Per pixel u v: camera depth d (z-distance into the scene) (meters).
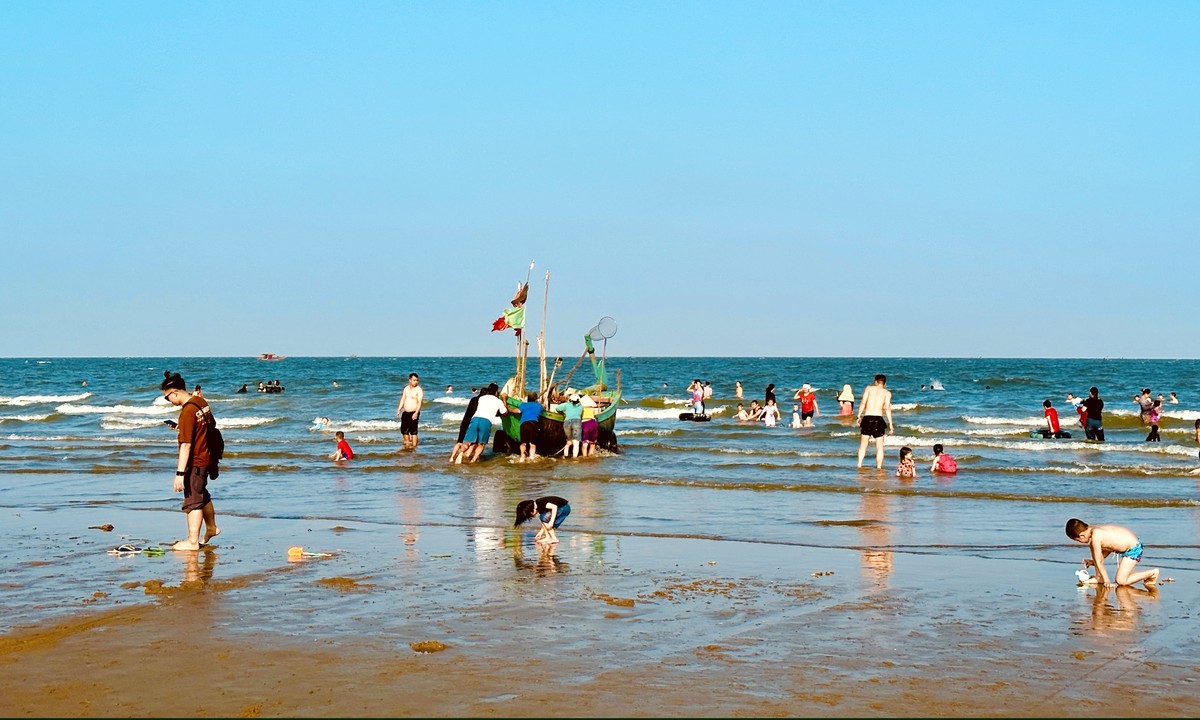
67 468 21.83
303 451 26.16
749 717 6.04
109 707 6.12
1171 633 8.11
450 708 6.13
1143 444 27.33
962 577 10.34
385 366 142.62
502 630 7.97
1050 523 14.32
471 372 111.31
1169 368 122.00
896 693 6.52
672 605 8.92
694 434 30.77
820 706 6.25
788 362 174.12
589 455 23.88
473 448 22.75
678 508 15.76
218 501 16.69
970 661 7.27
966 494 17.38
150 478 19.98
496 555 11.42
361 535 12.88
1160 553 12.02
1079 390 62.62
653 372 104.19
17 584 9.55
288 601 8.92
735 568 10.76
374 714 6.02
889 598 9.30
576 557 11.36
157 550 11.41
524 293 25.17
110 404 51.31
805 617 8.53
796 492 17.89
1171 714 6.18
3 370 121.00
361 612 8.54
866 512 15.40
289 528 13.49
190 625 8.04
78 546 11.78
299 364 155.88
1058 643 7.79
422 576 10.14
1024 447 26.20
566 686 6.56
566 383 26.08
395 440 29.23
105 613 8.41
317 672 6.82
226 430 34.59
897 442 27.97
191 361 182.12
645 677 6.79
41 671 6.81
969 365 144.75
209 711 6.05
